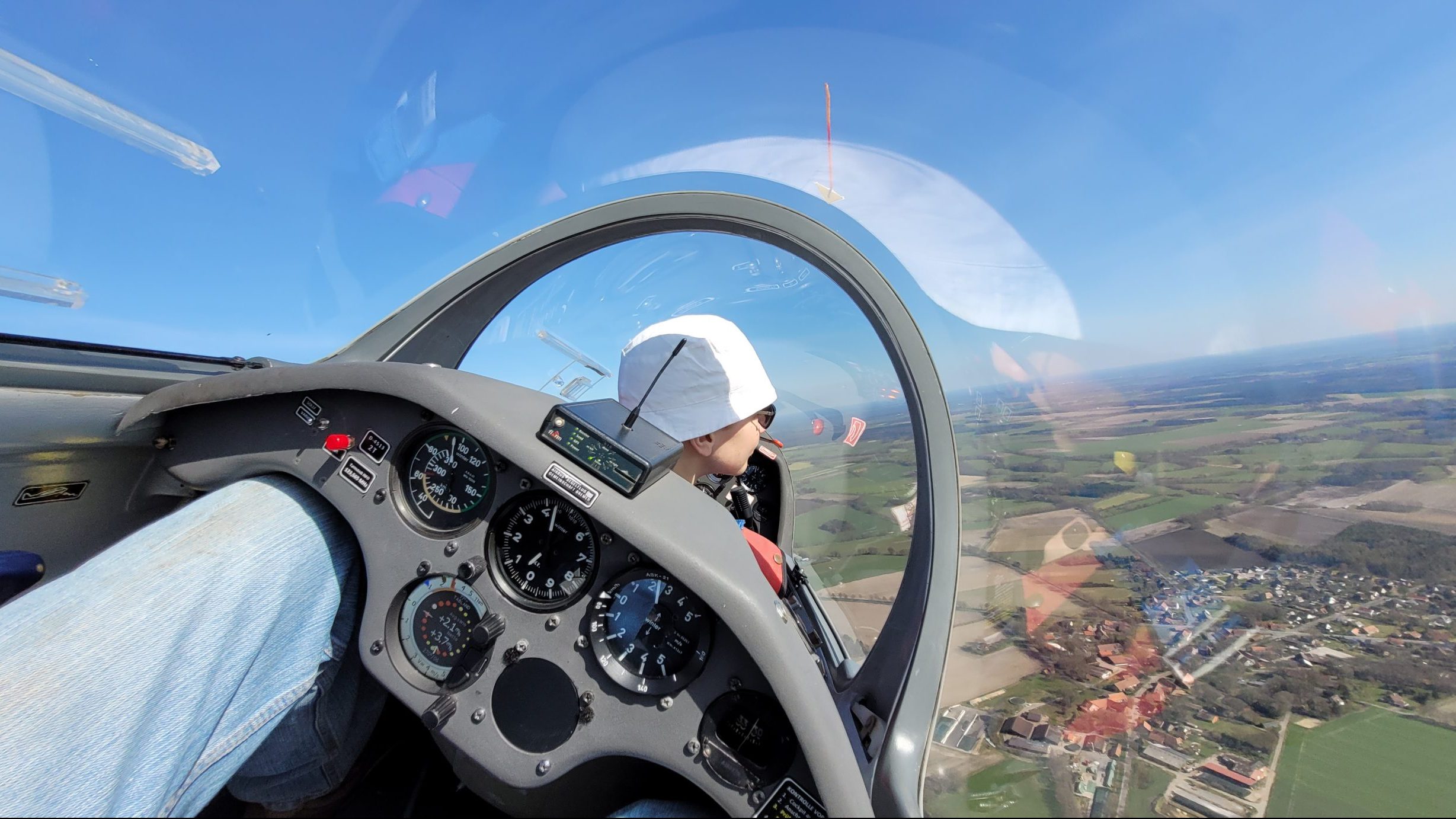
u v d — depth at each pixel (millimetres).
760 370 531
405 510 387
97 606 295
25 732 260
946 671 315
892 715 315
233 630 334
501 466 378
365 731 464
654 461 360
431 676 393
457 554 381
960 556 359
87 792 272
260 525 366
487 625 373
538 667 376
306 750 421
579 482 345
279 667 374
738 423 516
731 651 357
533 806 411
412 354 638
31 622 282
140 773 292
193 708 313
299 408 399
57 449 458
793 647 357
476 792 418
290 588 369
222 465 414
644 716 363
